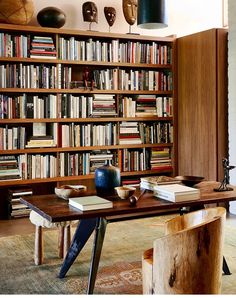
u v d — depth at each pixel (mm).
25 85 4742
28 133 5023
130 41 5348
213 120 4930
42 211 2438
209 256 2043
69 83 4965
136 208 2484
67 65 5152
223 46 4922
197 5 5926
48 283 2904
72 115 4973
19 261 3338
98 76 5094
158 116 5445
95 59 5062
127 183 5258
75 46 4953
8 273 3086
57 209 2488
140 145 5344
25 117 4762
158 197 2789
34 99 4797
